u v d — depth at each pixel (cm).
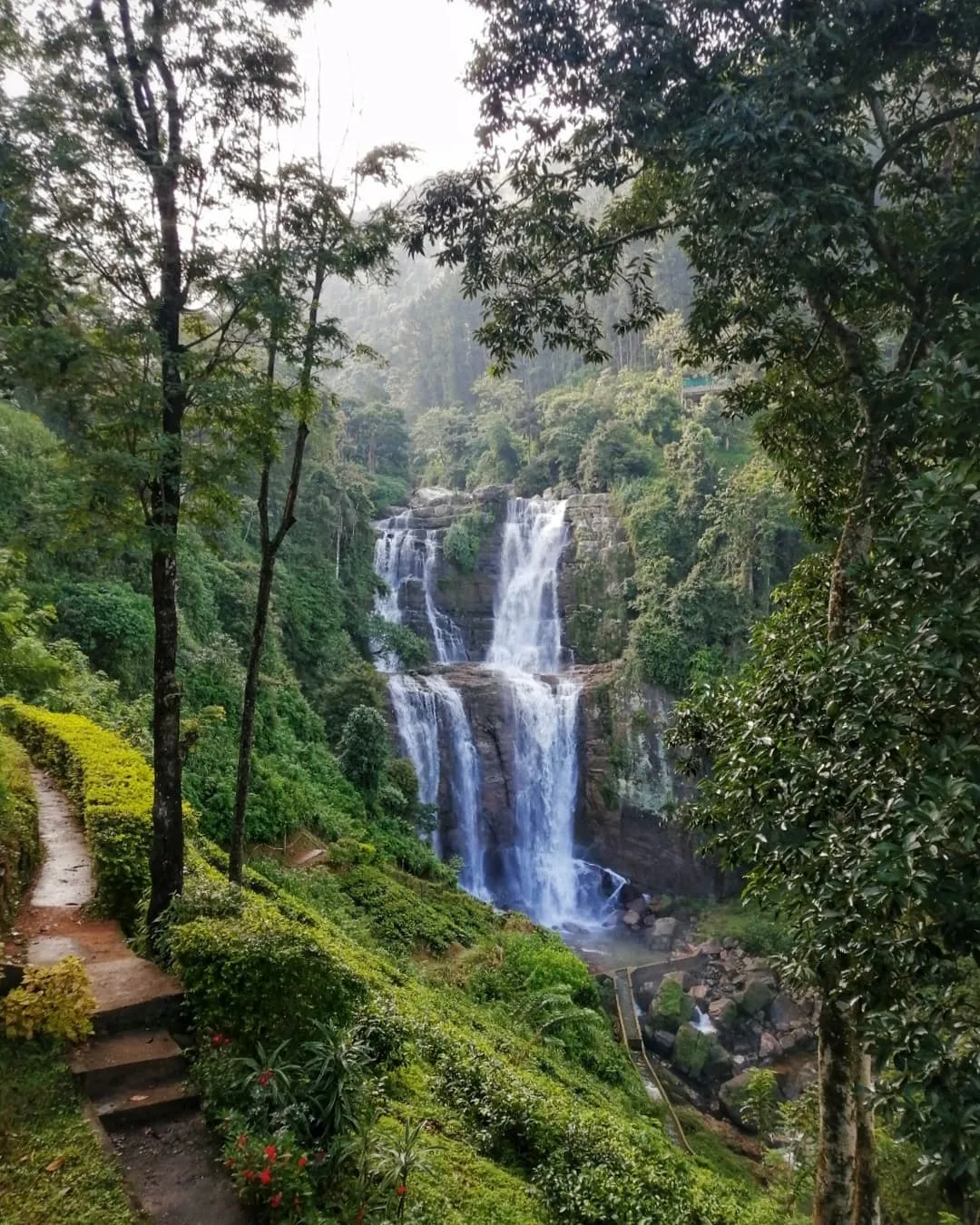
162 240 650
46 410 602
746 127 525
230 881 815
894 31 574
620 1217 721
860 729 435
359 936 1374
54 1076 541
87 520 635
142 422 593
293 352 698
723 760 664
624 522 3497
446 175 727
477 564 3672
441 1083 857
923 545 394
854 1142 650
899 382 602
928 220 629
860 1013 459
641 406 4069
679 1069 1728
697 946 2272
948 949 369
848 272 632
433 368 6012
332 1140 504
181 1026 628
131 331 586
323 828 1822
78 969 600
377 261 764
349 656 2825
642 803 2820
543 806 2861
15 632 893
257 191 679
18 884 824
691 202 662
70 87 602
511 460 4412
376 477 4166
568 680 3044
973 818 341
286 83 664
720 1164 1270
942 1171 348
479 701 2859
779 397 830
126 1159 494
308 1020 589
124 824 896
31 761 1280
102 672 1678
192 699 1861
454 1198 615
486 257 761
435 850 2631
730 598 3075
